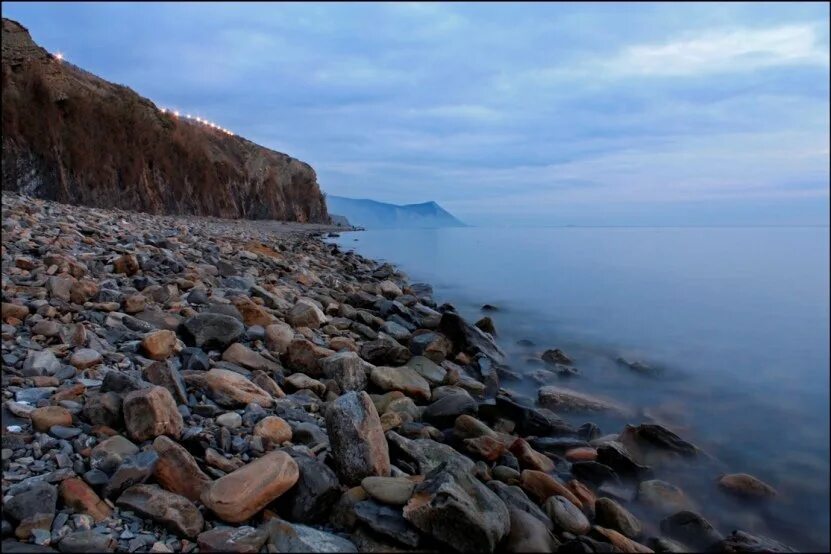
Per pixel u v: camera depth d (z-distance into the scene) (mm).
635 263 30453
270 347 6555
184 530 2969
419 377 6820
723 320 14328
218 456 3668
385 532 3186
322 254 23062
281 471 3324
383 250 39406
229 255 13875
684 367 9859
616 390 8516
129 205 26875
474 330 9750
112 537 2850
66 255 8086
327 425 4031
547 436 6055
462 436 5305
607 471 5152
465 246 48094
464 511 3152
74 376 4504
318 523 3396
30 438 3463
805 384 8914
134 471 3232
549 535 3645
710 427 6918
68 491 3043
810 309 16625
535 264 30219
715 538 4320
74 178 23031
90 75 35500
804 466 5828
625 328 13461
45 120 22234
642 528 4469
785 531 4656
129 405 3729
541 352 10609
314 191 63750
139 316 6430
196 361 5328
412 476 4047
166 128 36938
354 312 9898
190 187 35656
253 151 55250
